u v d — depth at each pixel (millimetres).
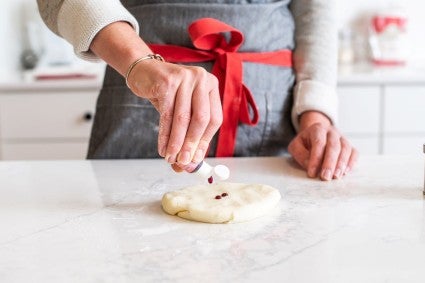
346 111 1993
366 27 2512
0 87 1998
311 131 915
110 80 1022
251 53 1016
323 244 591
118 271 537
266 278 520
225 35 997
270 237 611
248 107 1008
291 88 1069
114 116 1003
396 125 2008
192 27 895
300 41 1076
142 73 687
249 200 683
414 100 1990
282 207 707
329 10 1061
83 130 2041
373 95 1981
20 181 823
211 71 983
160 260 559
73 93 2010
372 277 520
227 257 563
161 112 665
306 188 784
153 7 1008
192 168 690
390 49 2367
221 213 646
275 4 1051
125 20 791
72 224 652
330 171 820
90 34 769
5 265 551
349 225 643
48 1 842
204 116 660
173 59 989
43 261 559
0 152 2070
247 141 1027
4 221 664
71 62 2432
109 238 612
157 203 727
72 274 532
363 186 789
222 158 959
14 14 2299
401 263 546
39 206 715
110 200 737
